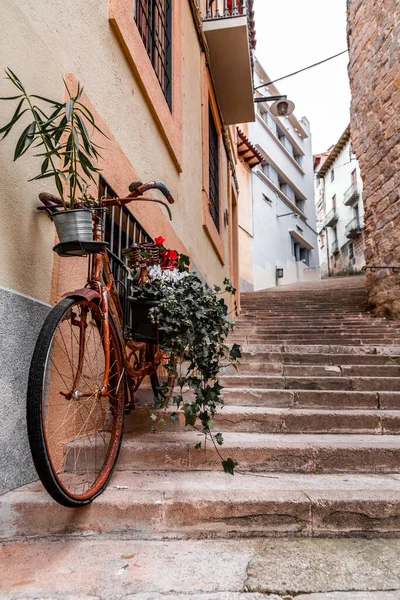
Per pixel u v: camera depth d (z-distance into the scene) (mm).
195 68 6230
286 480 2107
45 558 1573
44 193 2043
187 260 2719
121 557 1594
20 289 1906
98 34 2859
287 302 10633
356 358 4355
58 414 2135
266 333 6758
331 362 4367
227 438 2533
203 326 2369
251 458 2309
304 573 1486
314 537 1791
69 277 2346
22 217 1941
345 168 31344
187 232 5297
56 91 2273
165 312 2293
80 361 1876
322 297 10891
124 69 3303
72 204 1944
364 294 10273
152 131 3949
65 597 1331
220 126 8625
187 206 5363
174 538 1769
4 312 1765
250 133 22500
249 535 1793
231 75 7777
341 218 31922
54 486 1504
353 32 8273
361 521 1812
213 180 7914
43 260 2098
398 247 6883
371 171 7699
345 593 1373
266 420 2764
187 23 5762
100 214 2045
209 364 2385
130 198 2088
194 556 1609
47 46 2215
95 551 1637
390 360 4328
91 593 1354
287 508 1817
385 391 3391
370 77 7668
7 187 1839
